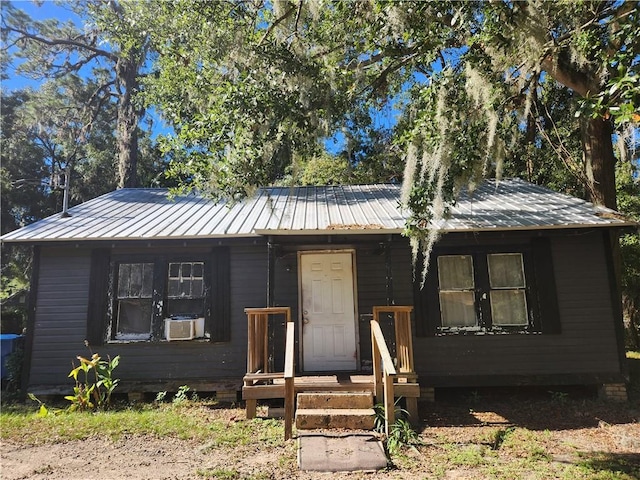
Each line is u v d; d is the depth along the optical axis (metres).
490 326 7.93
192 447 5.36
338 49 7.59
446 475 4.50
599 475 4.49
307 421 5.74
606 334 7.80
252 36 7.14
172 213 9.33
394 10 5.75
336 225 7.41
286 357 5.68
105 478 4.49
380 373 6.36
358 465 4.64
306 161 7.36
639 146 14.41
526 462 4.87
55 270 8.26
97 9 13.55
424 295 8.06
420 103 6.98
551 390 8.22
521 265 8.14
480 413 6.88
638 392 8.02
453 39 6.47
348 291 8.20
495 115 5.57
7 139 22.52
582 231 7.83
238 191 6.00
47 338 8.02
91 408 7.17
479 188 10.64
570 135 13.48
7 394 8.19
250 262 8.30
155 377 7.89
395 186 11.60
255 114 5.84
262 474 4.50
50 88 21.66
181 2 8.07
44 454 5.20
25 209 23.95
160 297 8.17
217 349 8.01
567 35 6.14
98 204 10.09
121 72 18.47
